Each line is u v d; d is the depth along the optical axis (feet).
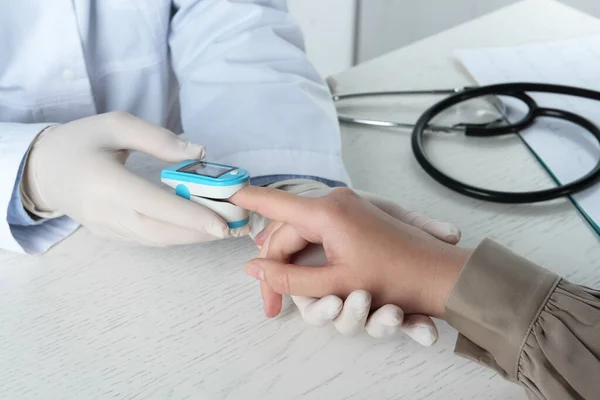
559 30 3.34
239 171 1.65
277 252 1.61
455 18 5.98
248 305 1.62
